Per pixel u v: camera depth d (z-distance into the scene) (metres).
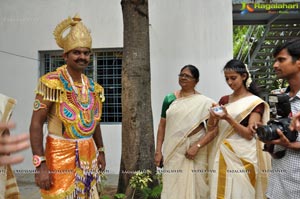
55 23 6.04
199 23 5.73
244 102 2.78
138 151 4.08
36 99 2.38
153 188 4.05
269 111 2.75
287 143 1.94
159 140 3.44
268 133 1.94
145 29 4.20
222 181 2.81
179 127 3.10
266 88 10.57
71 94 2.45
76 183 2.43
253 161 2.74
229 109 2.82
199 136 3.12
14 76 6.13
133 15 4.14
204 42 5.73
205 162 3.12
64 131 2.45
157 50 5.82
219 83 5.69
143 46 4.17
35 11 6.07
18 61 6.12
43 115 2.38
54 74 2.42
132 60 4.12
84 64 2.48
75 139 2.46
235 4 6.05
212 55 5.71
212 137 2.95
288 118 2.01
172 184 3.12
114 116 6.09
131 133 4.09
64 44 2.49
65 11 6.01
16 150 1.31
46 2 6.04
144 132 4.13
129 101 4.11
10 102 2.28
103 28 5.95
